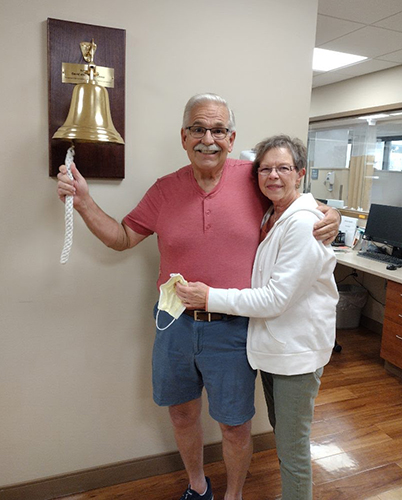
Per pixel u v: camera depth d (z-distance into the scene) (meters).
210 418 2.06
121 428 1.93
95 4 1.58
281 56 1.88
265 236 1.53
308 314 1.42
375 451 2.23
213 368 1.53
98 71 1.59
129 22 1.64
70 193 1.40
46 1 1.52
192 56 1.74
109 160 1.68
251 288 1.51
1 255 1.64
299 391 1.45
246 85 1.85
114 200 1.74
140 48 1.67
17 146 1.58
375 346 3.63
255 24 1.81
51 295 1.73
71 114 1.43
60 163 1.62
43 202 1.65
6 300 1.67
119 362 1.88
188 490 1.83
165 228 1.53
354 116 4.76
